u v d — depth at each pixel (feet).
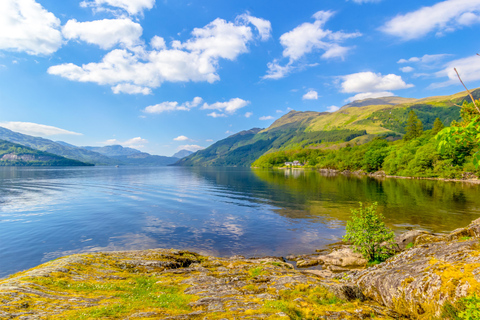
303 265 78.89
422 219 126.41
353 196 213.46
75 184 338.95
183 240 106.73
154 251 79.51
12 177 461.78
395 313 39.01
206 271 63.52
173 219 143.23
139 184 350.43
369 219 74.90
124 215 152.76
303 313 36.17
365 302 43.88
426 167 373.40
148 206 182.91
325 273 69.56
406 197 197.36
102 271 58.13
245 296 44.04
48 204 187.93
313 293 44.42
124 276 56.95
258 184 348.79
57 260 62.23
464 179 312.09
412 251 51.98
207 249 96.48
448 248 45.65
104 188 295.69
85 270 56.75
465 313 27.50
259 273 60.95
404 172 405.80
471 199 180.86
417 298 37.11
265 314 34.58
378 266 54.34
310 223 131.85
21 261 83.66
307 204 184.75
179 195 241.35
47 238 108.06
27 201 200.03
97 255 69.72
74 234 114.01
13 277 49.39
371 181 353.10
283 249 95.81
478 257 37.91
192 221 138.51
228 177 511.81
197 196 234.79
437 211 144.46
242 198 220.84
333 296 43.11
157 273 61.31
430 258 44.55
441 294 34.06
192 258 77.97
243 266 69.05
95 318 31.60
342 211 157.89
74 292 43.37
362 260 75.66
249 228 123.95
